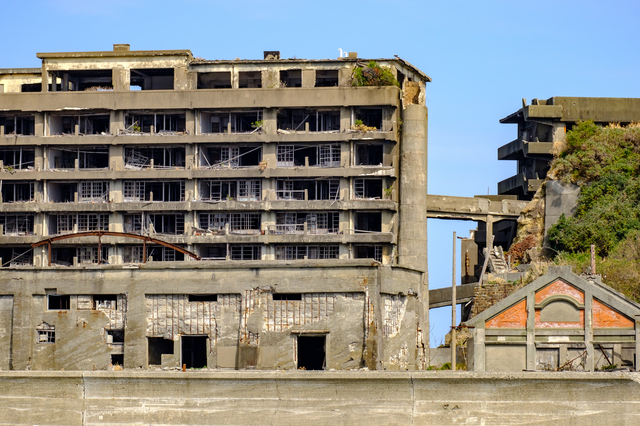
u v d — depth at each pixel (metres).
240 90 96.56
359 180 96.69
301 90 96.25
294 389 47.66
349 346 62.53
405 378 46.88
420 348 69.31
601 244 87.38
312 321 63.12
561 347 54.84
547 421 45.91
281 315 63.50
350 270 63.28
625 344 54.53
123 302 65.75
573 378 45.94
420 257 95.69
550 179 94.75
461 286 86.62
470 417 46.38
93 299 66.44
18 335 66.69
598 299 54.81
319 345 66.56
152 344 65.69
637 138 94.94
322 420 47.25
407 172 96.88
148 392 48.72
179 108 96.88
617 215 88.19
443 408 46.62
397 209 96.56
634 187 90.50
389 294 65.94
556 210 93.44
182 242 94.75
